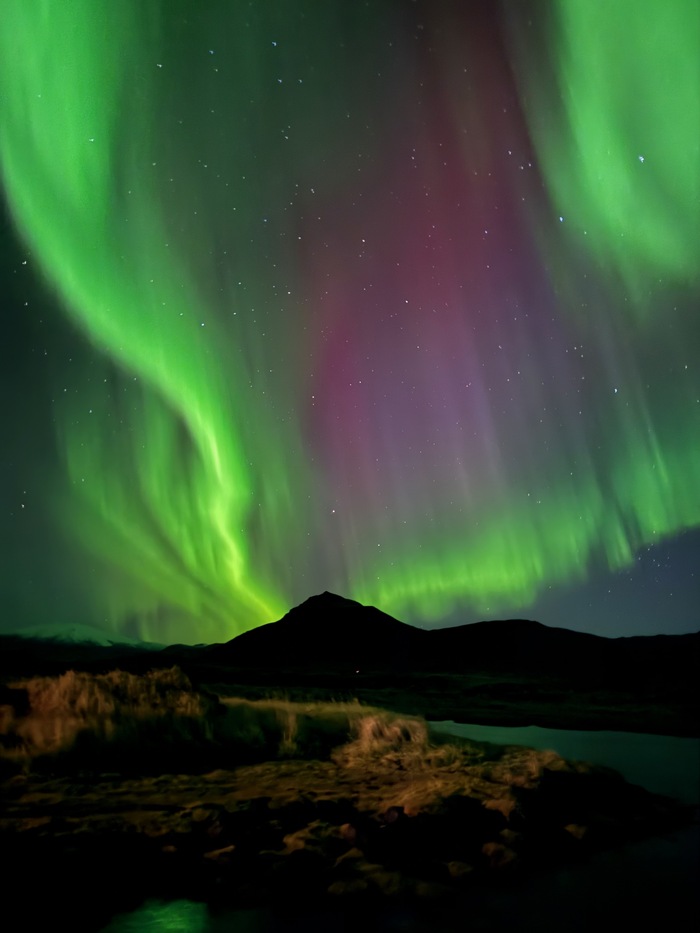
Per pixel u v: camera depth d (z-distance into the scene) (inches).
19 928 134.4
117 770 281.1
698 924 131.8
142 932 131.6
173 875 160.4
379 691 779.4
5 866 167.6
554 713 475.8
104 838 187.3
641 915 135.9
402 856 171.6
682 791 232.7
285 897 148.1
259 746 332.2
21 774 273.6
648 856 170.4
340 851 175.8
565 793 218.8
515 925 133.1
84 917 139.7
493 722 417.7
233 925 135.1
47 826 198.7
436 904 143.3
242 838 187.8
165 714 355.3
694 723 408.5
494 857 167.0
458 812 201.6
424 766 279.1
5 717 332.2
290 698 597.3
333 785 252.1
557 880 155.3
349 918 137.1
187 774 275.9
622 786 229.6
